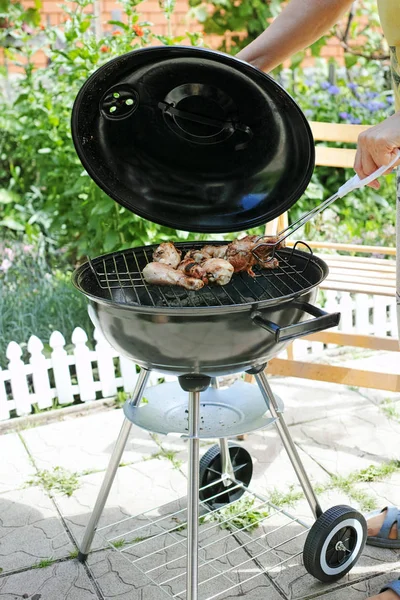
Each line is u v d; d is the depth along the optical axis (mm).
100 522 2098
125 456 2461
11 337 3104
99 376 2975
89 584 1845
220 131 1681
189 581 1568
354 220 3957
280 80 4344
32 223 3822
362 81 4465
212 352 1469
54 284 3398
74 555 1958
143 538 2021
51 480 2312
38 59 4773
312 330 1412
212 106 1629
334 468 2334
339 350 3248
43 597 1800
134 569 1896
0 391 2682
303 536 2010
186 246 1955
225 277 1646
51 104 3490
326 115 4074
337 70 4660
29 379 3105
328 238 3691
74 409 2811
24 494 2250
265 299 1517
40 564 1920
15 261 3588
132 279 1739
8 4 3783
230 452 2172
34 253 3604
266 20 4137
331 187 4020
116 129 1695
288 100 1522
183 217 1795
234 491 2199
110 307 1456
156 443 2551
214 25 4168
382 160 1438
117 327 1493
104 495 1832
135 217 3031
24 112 3645
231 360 1508
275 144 1660
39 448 2525
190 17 4199
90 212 3230
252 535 2023
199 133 1694
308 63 4906
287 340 1384
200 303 1587
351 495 2182
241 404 1822
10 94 4441
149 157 1759
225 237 3344
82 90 1552
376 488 2213
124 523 2094
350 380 2387
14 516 2139
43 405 2783
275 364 2453
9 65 4715
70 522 2104
